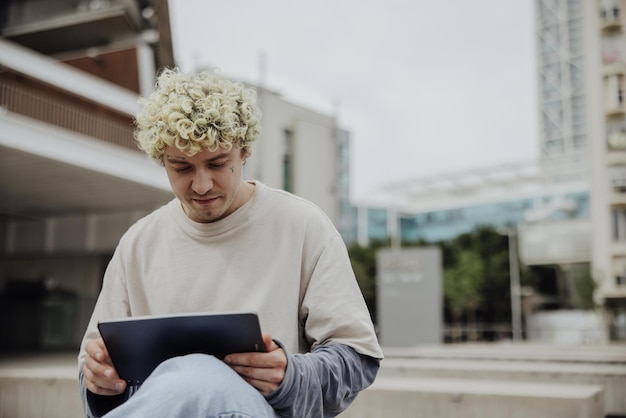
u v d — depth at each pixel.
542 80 87.12
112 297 1.96
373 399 4.31
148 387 1.39
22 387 5.18
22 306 19.22
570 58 84.50
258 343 1.43
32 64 14.05
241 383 1.40
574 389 4.18
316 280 1.77
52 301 19.09
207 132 1.57
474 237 43.09
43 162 14.04
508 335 39.91
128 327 1.52
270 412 1.44
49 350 17.14
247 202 1.82
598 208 33.62
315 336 1.73
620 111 32.62
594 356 8.34
